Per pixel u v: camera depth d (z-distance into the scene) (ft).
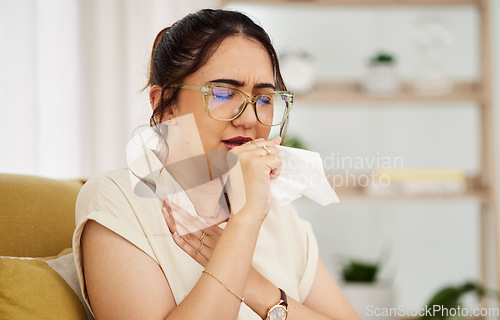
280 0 9.34
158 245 3.18
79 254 3.08
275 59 3.50
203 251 3.32
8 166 8.59
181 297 3.15
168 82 3.36
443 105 10.30
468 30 10.18
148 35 9.25
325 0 9.41
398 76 9.67
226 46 3.27
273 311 3.37
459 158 10.37
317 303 3.93
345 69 10.30
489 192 9.23
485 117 9.45
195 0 9.21
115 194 3.21
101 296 2.97
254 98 3.29
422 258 10.49
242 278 2.96
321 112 10.37
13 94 8.61
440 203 10.46
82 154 9.20
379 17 10.27
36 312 3.00
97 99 9.20
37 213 3.90
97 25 9.22
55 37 9.02
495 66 10.02
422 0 9.41
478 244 10.36
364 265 8.86
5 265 3.06
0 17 8.57
